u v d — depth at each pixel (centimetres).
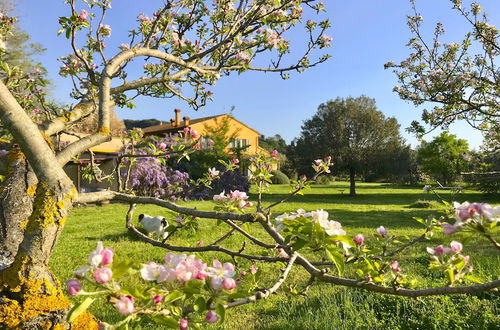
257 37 367
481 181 650
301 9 368
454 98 778
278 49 364
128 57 245
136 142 280
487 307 412
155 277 128
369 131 2869
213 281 133
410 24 827
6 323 186
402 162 3634
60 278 562
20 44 1484
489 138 859
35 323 191
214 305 135
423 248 753
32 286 196
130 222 269
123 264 115
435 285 473
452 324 389
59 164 202
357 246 216
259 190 295
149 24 368
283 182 3644
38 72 347
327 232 154
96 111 307
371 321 405
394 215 1486
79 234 932
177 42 359
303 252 666
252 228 997
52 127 273
